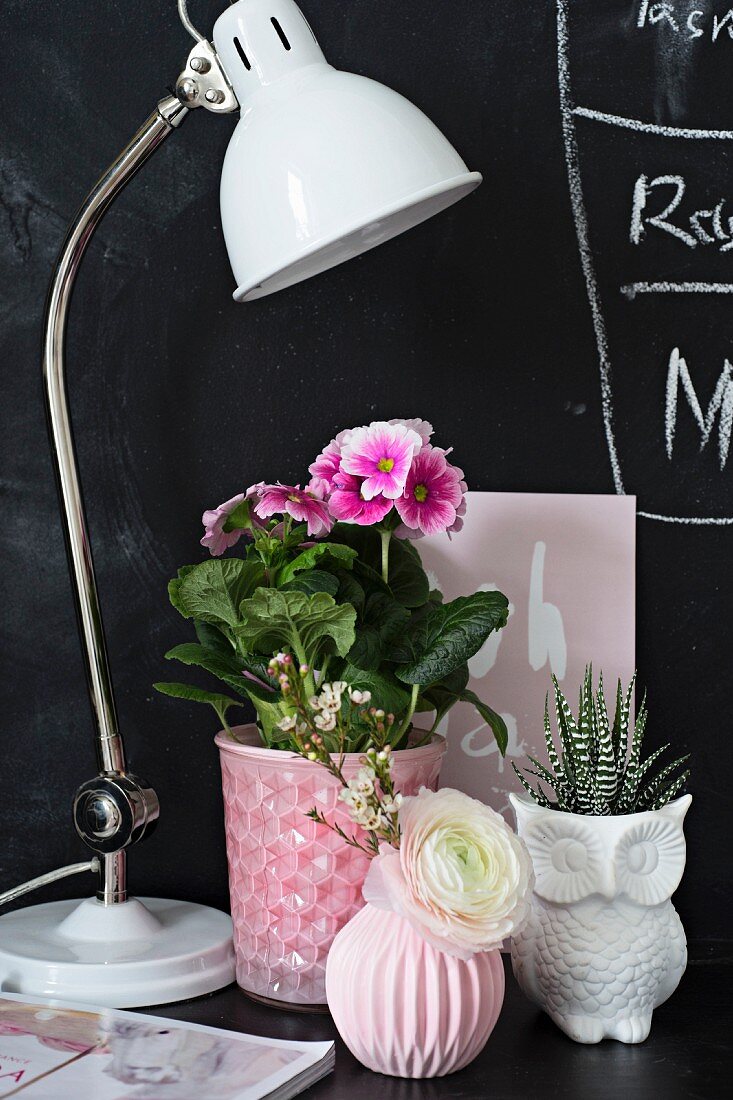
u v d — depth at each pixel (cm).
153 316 102
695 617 100
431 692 88
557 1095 69
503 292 100
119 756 90
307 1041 76
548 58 100
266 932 83
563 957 76
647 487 100
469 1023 70
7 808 103
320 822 74
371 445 78
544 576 99
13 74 102
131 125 102
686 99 99
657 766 100
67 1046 73
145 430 102
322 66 80
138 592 102
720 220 100
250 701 102
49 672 103
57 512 103
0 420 103
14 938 88
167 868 102
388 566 87
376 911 74
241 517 84
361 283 101
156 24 101
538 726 98
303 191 74
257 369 102
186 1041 74
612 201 100
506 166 100
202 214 102
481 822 70
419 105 100
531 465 101
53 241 103
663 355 100
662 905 78
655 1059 75
